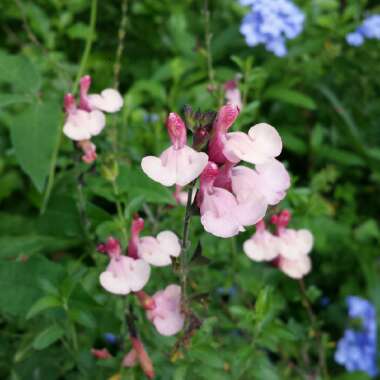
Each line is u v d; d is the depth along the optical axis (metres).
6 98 0.20
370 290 0.29
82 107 0.19
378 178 0.33
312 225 0.27
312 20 0.36
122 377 0.18
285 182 0.15
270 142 0.14
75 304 0.18
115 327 0.19
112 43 0.35
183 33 0.33
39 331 0.20
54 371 0.20
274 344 0.20
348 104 0.36
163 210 0.22
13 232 0.25
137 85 0.28
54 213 0.22
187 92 0.29
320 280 0.31
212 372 0.18
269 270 0.23
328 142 0.35
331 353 0.29
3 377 0.20
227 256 0.23
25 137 0.19
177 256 0.17
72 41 0.34
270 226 0.22
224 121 0.14
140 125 0.27
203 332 0.19
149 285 0.20
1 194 0.28
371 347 0.28
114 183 0.19
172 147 0.14
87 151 0.19
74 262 0.21
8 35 0.34
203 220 0.14
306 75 0.34
